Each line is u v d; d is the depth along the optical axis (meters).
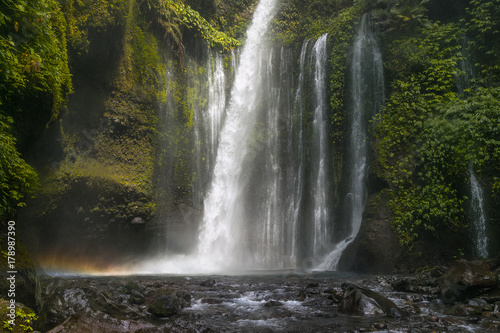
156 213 13.25
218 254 14.70
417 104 11.60
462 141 10.48
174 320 5.04
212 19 16.80
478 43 11.93
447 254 10.40
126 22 12.68
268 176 15.62
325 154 14.45
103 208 12.35
